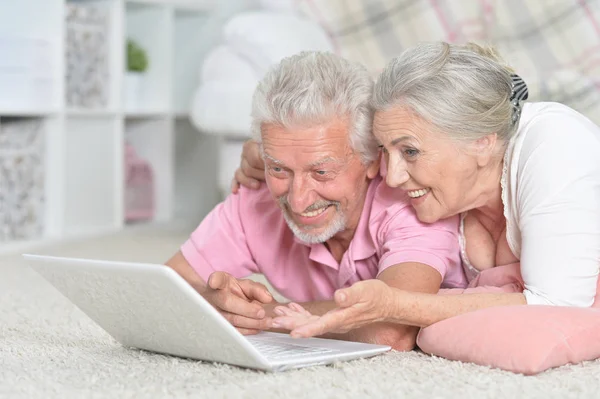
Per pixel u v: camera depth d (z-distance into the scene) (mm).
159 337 1884
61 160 4668
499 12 4613
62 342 2180
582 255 1914
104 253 4238
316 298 2326
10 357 1999
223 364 1855
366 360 1908
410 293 1911
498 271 2154
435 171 1949
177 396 1628
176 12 5660
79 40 4824
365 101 1986
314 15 4781
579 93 3803
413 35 4719
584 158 1950
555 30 4492
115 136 5043
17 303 2854
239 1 5602
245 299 2018
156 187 5504
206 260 2338
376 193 2135
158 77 5426
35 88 4527
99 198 5008
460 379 1746
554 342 1806
